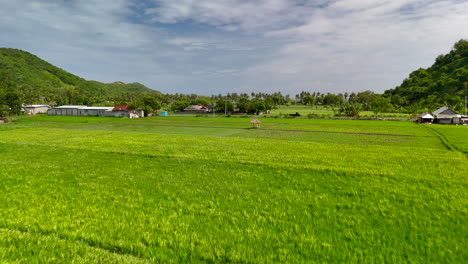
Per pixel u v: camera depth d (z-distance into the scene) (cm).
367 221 839
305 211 920
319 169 1573
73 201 1010
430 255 635
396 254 639
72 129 4541
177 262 596
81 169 1567
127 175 1431
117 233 736
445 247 673
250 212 910
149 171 1530
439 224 814
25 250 628
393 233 753
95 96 17800
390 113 12319
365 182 1307
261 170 1570
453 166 1686
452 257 625
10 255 604
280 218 858
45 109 11444
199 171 1538
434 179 1352
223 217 862
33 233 727
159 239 696
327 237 726
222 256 621
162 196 1083
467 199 1048
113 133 3844
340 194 1123
